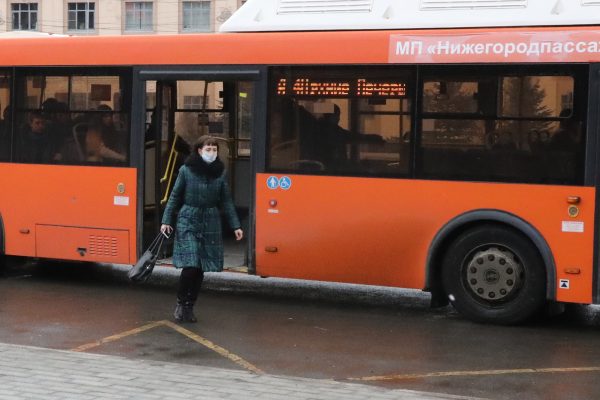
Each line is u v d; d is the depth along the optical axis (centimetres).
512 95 910
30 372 685
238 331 896
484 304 935
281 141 1012
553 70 894
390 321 955
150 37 1079
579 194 884
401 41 955
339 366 761
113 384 652
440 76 938
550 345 845
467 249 938
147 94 1094
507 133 913
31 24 4709
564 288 892
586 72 881
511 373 737
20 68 1151
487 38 920
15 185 1161
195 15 4547
